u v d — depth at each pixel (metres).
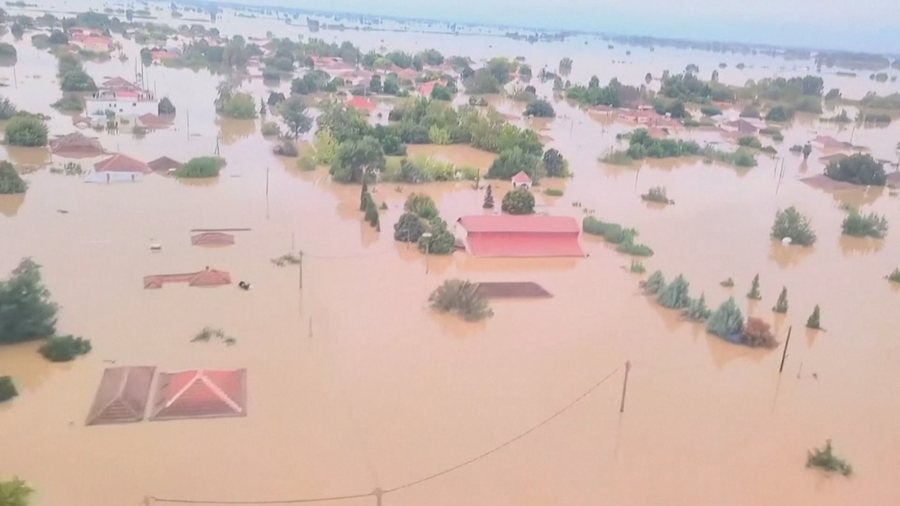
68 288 42.91
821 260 59.69
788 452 32.62
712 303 48.25
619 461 31.03
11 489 24.61
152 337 38.06
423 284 47.94
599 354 40.34
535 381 37.00
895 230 69.94
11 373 34.03
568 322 44.09
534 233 55.34
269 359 36.94
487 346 40.34
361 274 48.81
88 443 29.58
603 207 70.00
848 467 31.38
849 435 34.31
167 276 45.28
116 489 27.12
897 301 51.75
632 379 37.91
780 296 47.66
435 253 53.41
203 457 29.30
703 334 43.75
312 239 54.62
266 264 49.00
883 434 34.59
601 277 51.69
